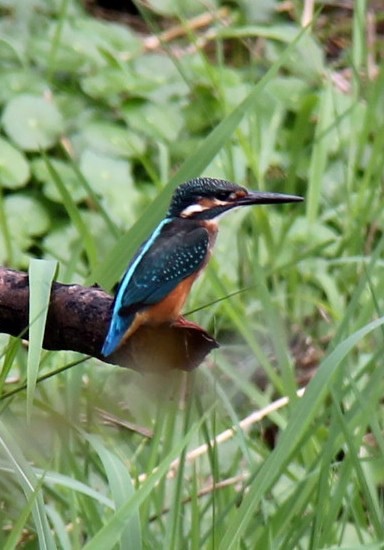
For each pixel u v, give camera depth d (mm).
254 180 13570
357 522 8820
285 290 12680
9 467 8094
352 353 11711
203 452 9242
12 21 15477
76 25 15461
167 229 8742
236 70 15781
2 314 7898
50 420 8141
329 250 13141
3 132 14148
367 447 9914
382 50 16188
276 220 13500
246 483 8234
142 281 7973
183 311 11109
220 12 16359
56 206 13562
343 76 15977
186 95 14891
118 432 9211
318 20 16906
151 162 14219
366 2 16500
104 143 14117
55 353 9922
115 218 13438
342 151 13375
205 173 13492
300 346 11836
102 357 7879
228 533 7262
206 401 8531
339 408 8227
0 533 8398
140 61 15328
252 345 10164
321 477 8039
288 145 14484
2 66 14766
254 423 10586
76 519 8398
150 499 8695
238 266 12367
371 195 12484
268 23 16375
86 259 13328
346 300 12398
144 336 7812
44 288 7312
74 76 14875
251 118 13430
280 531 8383
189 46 16016
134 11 17094
